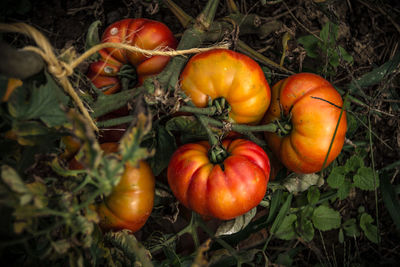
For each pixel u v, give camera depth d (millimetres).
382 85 502
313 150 433
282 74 495
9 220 349
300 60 497
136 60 454
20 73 343
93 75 467
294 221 497
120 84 472
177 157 417
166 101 403
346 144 517
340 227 529
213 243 473
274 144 458
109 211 421
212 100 428
